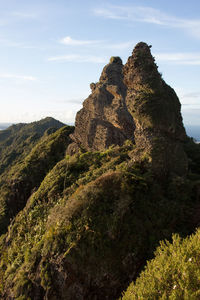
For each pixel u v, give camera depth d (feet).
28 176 131.95
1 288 68.08
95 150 110.22
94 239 49.62
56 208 73.10
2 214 124.67
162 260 32.58
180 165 68.23
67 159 108.78
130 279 47.16
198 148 93.30
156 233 51.47
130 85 79.41
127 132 104.63
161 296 26.91
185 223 54.03
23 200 127.54
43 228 72.28
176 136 72.54
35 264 55.31
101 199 54.70
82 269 47.93
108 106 114.01
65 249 50.08
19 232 86.99
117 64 130.11
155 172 62.80
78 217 53.26
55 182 92.68
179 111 84.74
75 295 47.39
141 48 79.61
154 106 69.62
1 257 90.07
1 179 219.00
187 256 30.25
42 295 49.65
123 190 55.52
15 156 295.07
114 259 48.37
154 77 75.10
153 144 65.77
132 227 51.62
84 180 80.38
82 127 125.29
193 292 24.59
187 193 59.72
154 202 56.29
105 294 46.96
